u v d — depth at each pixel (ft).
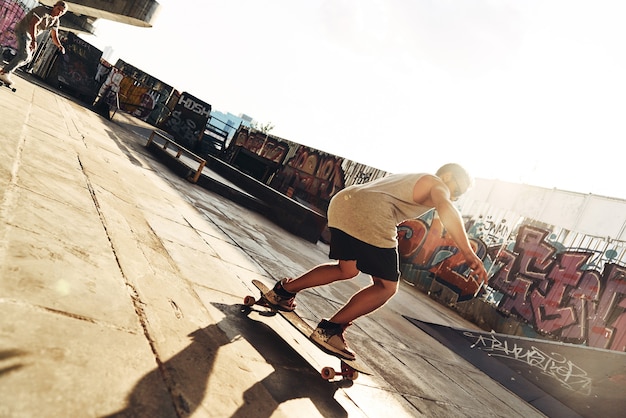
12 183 6.89
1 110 12.40
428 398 8.95
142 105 55.52
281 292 7.80
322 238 37.86
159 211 12.05
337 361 8.27
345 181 42.88
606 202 37.24
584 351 14.56
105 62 43.55
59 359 3.55
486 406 10.55
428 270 31.68
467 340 17.02
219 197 24.66
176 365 4.61
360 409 6.57
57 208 7.06
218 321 6.66
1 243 4.81
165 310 5.83
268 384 5.58
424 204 6.99
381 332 12.93
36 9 18.67
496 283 27.73
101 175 11.87
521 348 15.97
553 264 25.26
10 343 3.38
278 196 28.73
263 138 58.08
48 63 39.96
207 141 57.06
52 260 5.17
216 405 4.32
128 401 3.56
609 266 22.75
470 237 30.99
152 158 25.30
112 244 7.02
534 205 43.70
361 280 22.67
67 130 16.72
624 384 12.93
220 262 10.28
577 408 13.15
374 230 6.77
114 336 4.41
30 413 2.84
